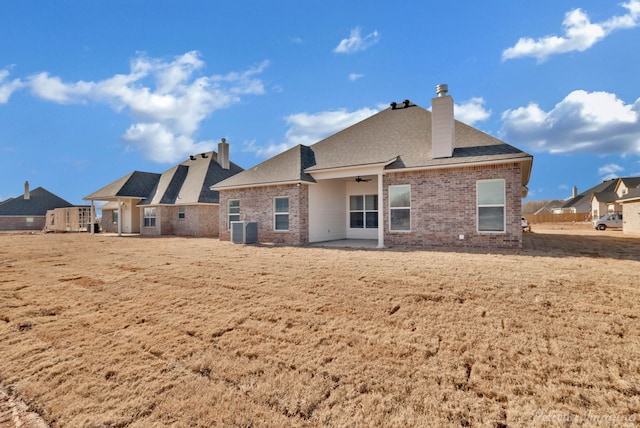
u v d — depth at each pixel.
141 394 3.15
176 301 6.12
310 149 18.09
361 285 6.83
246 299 6.14
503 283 6.68
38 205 45.44
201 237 23.27
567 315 4.89
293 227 15.35
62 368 3.69
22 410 2.97
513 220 11.65
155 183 29.77
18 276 8.60
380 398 2.96
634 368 3.38
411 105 17.38
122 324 5.00
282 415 2.77
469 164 11.96
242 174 18.30
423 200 13.16
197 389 3.20
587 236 20.33
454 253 11.00
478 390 3.05
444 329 4.48
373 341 4.17
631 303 5.39
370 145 15.87
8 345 4.34
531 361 3.57
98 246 16.41
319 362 3.67
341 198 18.38
